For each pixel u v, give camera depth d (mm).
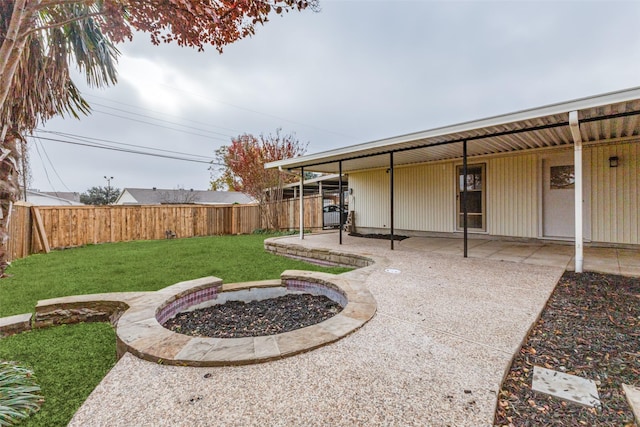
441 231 8281
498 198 7207
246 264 6289
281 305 3908
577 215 4145
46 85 4566
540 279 3873
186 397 1618
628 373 1855
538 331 2473
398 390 1639
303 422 1407
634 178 5508
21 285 4680
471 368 1852
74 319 3299
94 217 10016
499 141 5652
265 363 1950
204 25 2879
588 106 3441
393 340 2242
